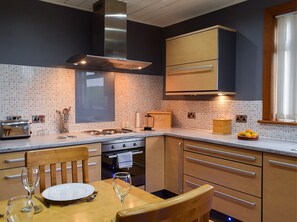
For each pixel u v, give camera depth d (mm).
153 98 4141
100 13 3141
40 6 3072
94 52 3281
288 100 2744
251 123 3014
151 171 3275
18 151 2338
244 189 2471
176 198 827
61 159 1738
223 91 3062
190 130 3561
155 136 3299
